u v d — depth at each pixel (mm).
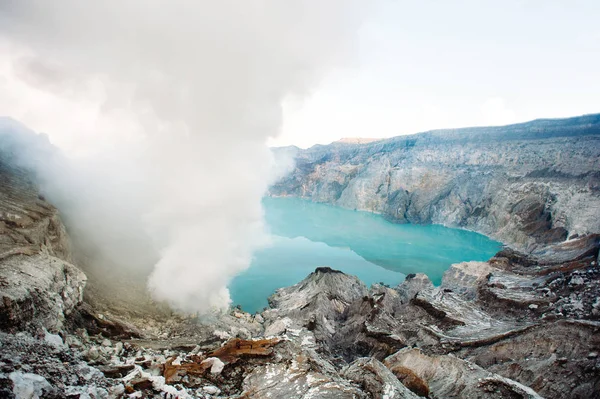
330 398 9914
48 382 6801
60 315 11953
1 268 11680
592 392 13602
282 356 12609
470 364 14305
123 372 9586
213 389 10367
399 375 13305
